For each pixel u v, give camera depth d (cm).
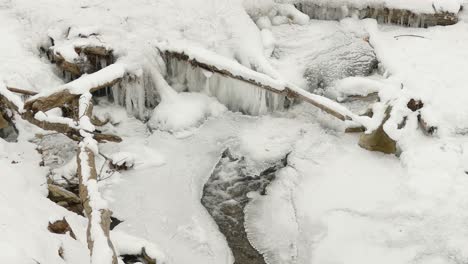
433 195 566
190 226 587
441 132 653
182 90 780
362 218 568
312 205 602
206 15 806
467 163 600
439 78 743
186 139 711
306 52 836
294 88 702
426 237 532
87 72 732
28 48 761
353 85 752
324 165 658
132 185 633
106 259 390
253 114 763
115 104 751
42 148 656
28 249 387
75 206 572
